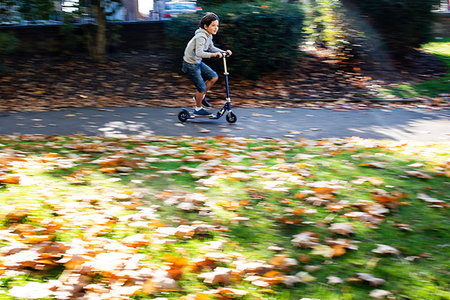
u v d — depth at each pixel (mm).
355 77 12070
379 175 5363
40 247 3762
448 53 14297
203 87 8344
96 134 7617
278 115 9078
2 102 10508
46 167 5613
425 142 6906
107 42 14578
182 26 12328
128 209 4539
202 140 7059
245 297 3266
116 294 3221
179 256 3742
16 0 13594
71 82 12188
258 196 4836
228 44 11711
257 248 3920
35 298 3184
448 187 5023
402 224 4266
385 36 13266
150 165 5816
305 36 12508
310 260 3750
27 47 14734
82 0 13805
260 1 12391
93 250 3740
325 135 7527
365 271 3602
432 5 12938
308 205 4652
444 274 3568
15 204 4508
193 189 5043
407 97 10516
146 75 12633
